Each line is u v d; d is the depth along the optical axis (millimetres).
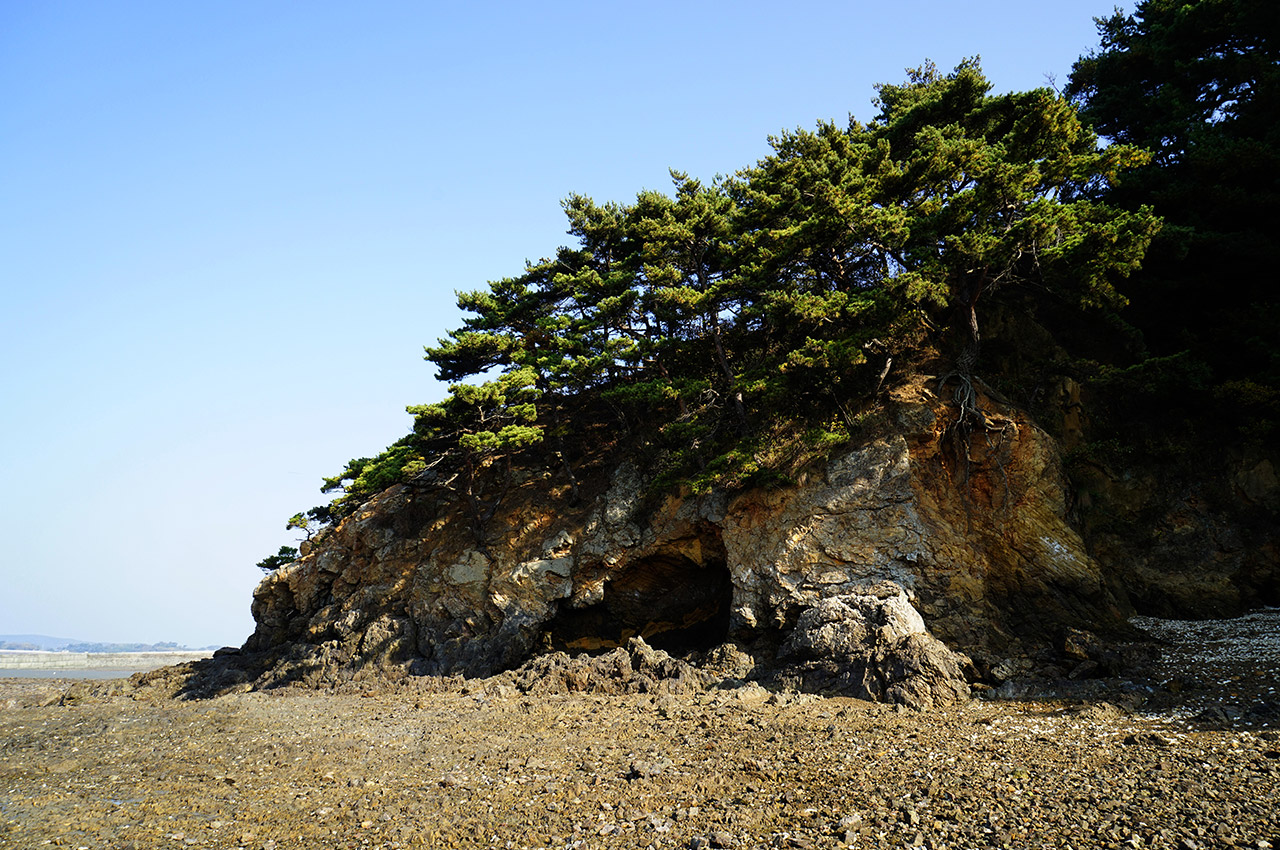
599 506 36594
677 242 37500
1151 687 21812
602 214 45344
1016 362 33625
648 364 39719
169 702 37938
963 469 29812
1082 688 22391
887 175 32719
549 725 24609
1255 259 32219
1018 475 29016
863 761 17688
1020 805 14008
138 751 25312
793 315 31500
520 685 31047
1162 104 38219
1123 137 41781
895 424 30500
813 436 29719
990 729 19500
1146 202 35750
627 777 18188
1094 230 27109
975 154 30453
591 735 22859
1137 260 28109
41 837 16594
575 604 34875
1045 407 32344
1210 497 30344
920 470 29766
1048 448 29594
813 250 32844
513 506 38812
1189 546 29828
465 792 17906
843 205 29766
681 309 36250
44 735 29453
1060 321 35750
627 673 30047
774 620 29047
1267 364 31219
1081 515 30453
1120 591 29172
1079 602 27359
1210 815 12805
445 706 29188
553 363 38719
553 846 14133
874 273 35312
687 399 35844
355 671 37000
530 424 42312
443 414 35906
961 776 15883
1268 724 17797
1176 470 31328
